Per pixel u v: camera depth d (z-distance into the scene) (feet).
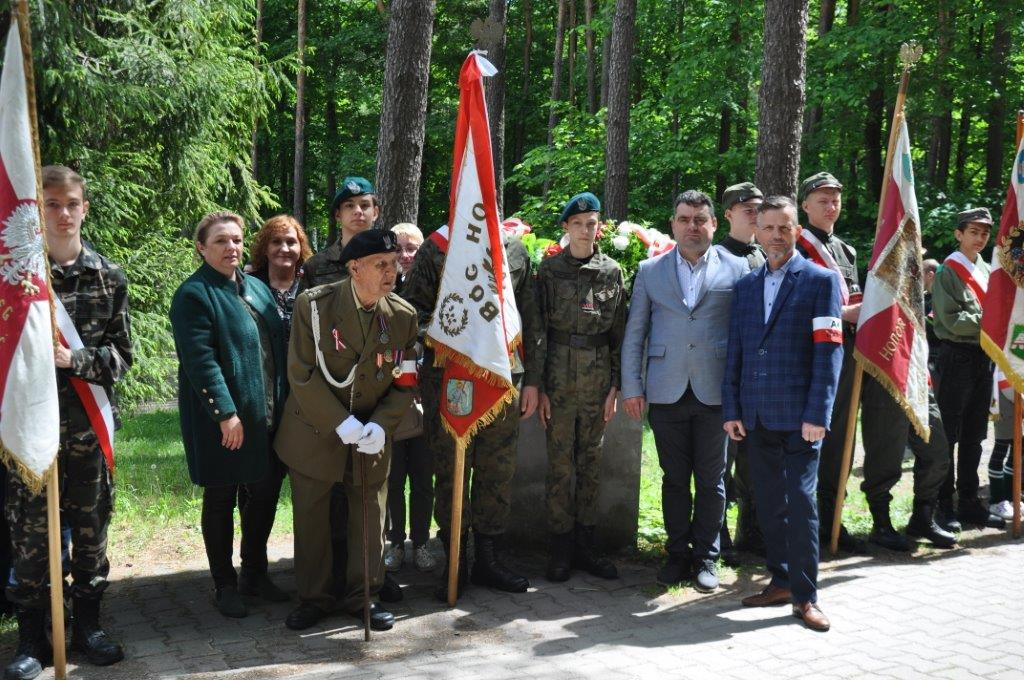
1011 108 53.72
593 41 77.87
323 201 96.84
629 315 15.58
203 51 32.71
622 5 43.98
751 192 16.57
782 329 13.87
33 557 11.46
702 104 56.29
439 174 92.12
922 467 17.62
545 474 17.19
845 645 12.44
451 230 13.84
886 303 16.14
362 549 13.37
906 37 46.14
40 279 10.98
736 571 16.02
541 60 93.20
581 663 11.87
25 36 10.87
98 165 28.99
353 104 87.30
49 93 27.40
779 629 13.15
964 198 49.32
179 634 12.98
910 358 16.21
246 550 14.44
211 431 13.11
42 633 11.83
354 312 12.71
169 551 17.17
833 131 51.34
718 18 54.03
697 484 15.29
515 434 14.83
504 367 13.58
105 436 11.94
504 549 15.34
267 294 14.21
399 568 16.22
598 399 15.34
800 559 13.50
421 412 15.42
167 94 30.07
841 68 50.16
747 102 59.72
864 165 55.21
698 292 15.07
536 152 62.08
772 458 14.16
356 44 80.79
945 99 48.39
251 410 13.23
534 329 15.12
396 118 21.36
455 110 84.69
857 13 54.39
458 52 80.89
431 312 14.80
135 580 15.46
